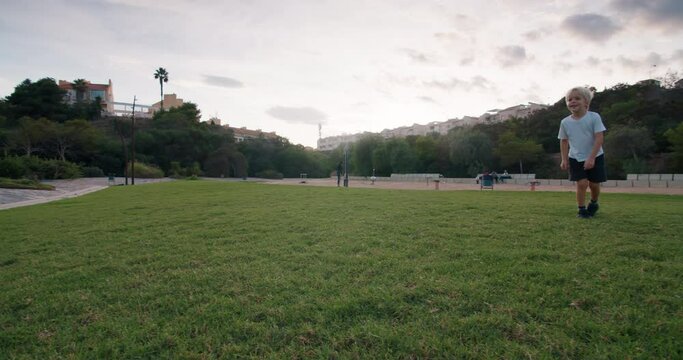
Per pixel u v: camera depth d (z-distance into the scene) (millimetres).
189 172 57938
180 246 3641
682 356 1425
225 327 1816
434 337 1637
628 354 1453
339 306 1961
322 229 4191
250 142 76812
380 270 2564
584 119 4270
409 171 55156
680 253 2750
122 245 3857
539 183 32375
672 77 50750
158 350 1646
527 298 2000
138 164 50250
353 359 1517
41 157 50938
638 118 42219
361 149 61812
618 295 2004
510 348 1531
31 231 5172
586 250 2883
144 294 2301
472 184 38031
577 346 1524
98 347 1673
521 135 52969
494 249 2988
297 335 1721
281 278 2473
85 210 8086
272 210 6301
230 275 2586
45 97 62688
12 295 2371
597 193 4359
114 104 87562
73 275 2781
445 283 2238
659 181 25125
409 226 4145
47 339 1775
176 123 68938
